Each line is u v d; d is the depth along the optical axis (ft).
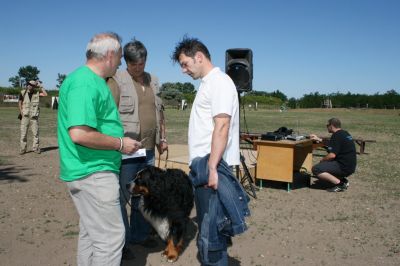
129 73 14.07
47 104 161.89
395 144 51.96
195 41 10.52
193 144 10.66
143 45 13.66
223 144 9.89
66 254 14.76
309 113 159.74
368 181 28.71
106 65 9.91
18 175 28.09
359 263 14.51
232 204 9.96
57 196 22.72
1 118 85.76
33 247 15.35
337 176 25.46
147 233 15.60
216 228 10.20
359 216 20.18
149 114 14.56
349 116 138.72
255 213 20.49
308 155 29.22
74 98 9.11
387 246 16.16
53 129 63.10
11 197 22.29
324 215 20.30
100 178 9.71
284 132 27.30
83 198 9.78
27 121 37.01
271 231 17.80
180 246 14.66
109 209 9.81
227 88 10.15
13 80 245.24
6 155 36.50
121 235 10.09
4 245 15.46
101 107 9.67
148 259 14.56
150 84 14.79
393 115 154.92
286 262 14.55
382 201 23.21
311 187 26.53
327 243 16.44
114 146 9.62
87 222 9.91
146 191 13.76
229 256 15.01
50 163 32.99
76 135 9.00
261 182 25.58
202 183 10.15
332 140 25.48
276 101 240.73
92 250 11.16
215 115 10.00
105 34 9.98
